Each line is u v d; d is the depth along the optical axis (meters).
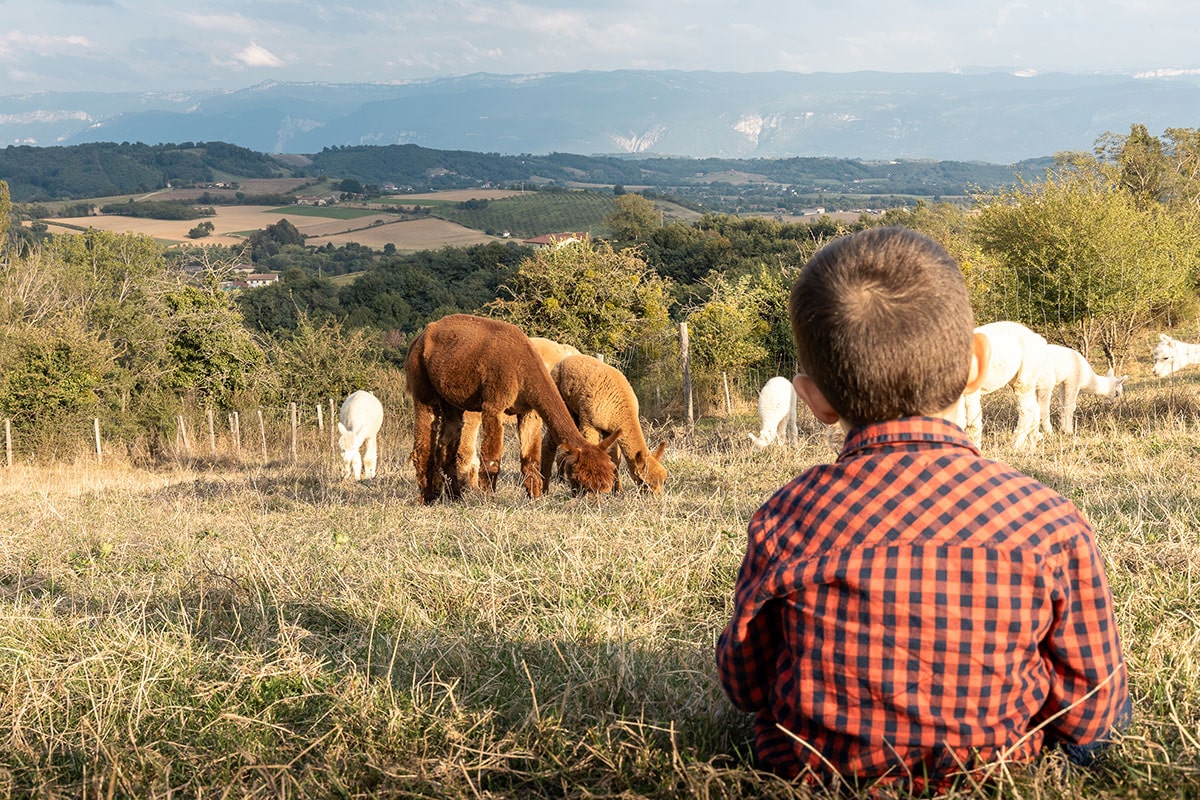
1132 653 2.74
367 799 2.30
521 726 2.57
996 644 1.55
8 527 8.00
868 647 1.59
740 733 2.42
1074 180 21.20
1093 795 1.84
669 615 3.76
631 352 25.41
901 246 1.69
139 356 39.50
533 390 8.62
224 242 136.12
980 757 1.63
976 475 1.61
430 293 58.84
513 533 5.84
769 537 1.73
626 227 98.00
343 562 5.12
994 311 21.36
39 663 3.33
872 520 1.61
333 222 161.00
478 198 189.62
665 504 6.77
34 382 25.12
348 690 2.90
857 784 1.72
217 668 3.32
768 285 24.66
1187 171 37.38
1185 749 2.01
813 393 1.81
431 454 9.34
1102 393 11.59
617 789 2.19
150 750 2.63
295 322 57.16
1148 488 5.98
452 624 3.81
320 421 23.03
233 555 5.39
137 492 13.09
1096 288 18.98
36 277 43.78
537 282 26.39
